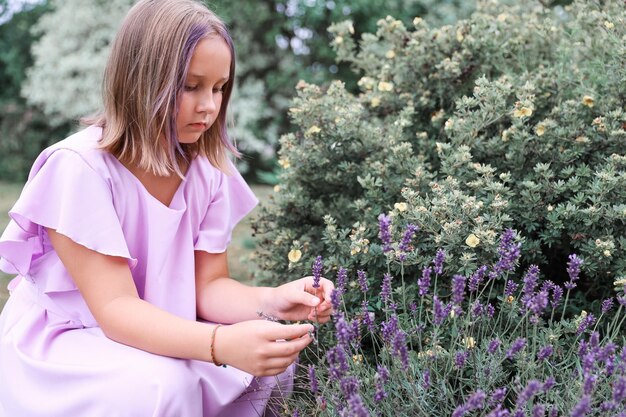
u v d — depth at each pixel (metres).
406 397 1.42
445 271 1.68
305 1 6.51
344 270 1.52
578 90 1.96
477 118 1.90
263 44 6.95
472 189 1.82
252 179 7.09
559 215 1.75
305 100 2.12
